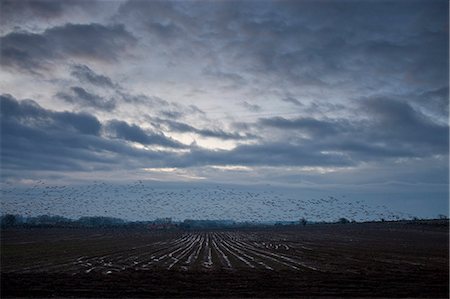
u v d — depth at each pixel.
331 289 21.55
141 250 52.41
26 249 51.81
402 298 19.33
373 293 20.44
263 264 35.00
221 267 32.38
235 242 76.06
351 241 76.69
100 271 29.42
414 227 133.00
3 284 22.42
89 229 158.50
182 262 36.62
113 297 19.17
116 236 100.88
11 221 157.88
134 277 25.67
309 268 32.00
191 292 20.39
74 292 20.27
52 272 28.81
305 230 152.75
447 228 123.25
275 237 98.44
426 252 49.50
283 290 21.16
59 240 75.81
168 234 122.88
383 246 61.56
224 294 19.95
